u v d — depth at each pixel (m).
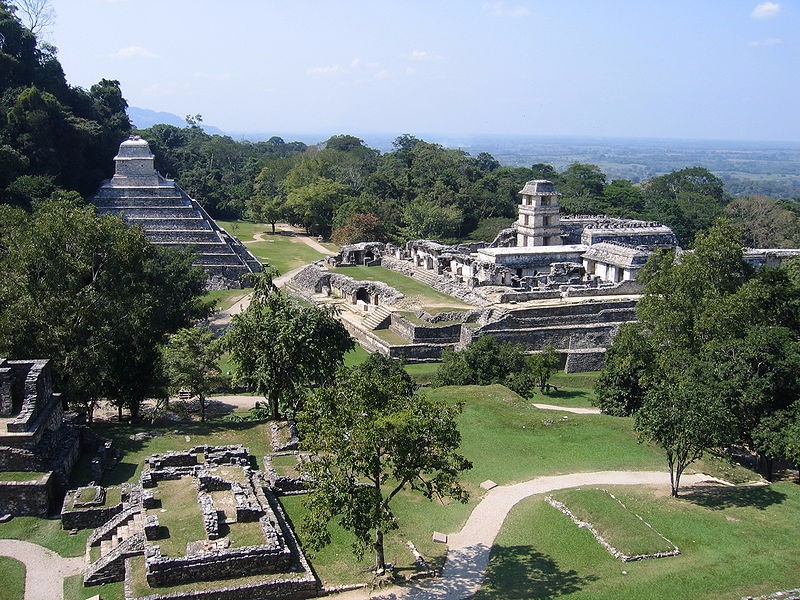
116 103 177.00
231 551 30.12
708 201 176.88
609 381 61.03
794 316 63.38
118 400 54.69
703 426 38.50
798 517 37.94
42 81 142.62
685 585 30.91
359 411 31.42
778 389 49.00
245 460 40.81
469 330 77.44
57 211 53.25
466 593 30.59
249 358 49.44
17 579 31.56
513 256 94.69
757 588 30.69
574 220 125.00
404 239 146.12
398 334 82.56
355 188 183.25
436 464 31.30
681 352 54.81
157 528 31.44
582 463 46.69
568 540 35.53
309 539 30.09
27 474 38.00
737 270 64.19
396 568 32.50
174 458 40.03
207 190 178.38
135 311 54.59
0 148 106.50
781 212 158.12
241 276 113.25
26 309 49.38
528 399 65.56
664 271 63.84
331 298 100.50
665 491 41.81
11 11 146.38
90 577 30.80
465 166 191.88
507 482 43.44
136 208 119.56
